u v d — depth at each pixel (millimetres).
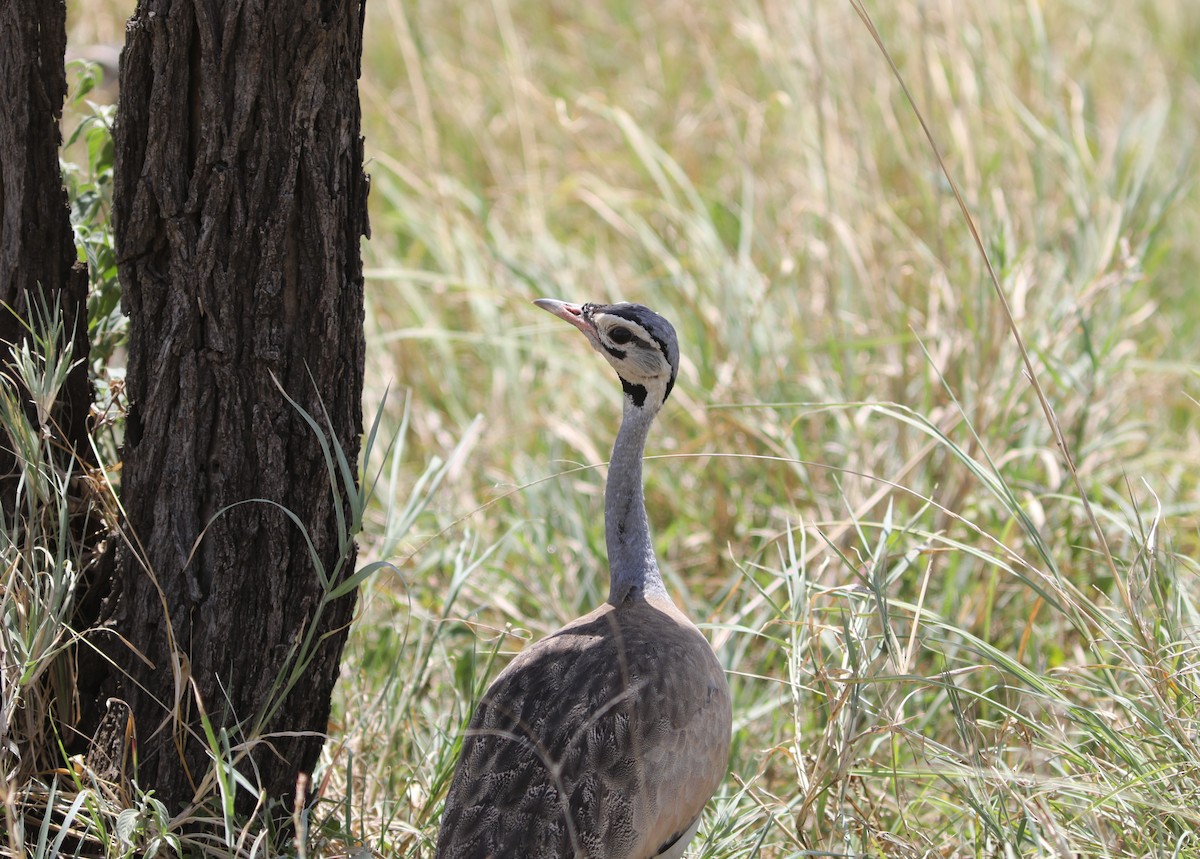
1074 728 9586
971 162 14758
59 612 7547
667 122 19578
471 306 15578
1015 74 17156
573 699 7547
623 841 7242
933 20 17031
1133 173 16297
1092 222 14773
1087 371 13203
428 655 9594
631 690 7551
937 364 12953
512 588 12008
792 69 16891
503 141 18953
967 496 12328
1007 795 8211
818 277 14969
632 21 22047
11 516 7969
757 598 10367
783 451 12531
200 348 7617
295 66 7367
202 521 7801
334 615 8156
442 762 8828
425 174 17609
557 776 7152
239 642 7914
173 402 7680
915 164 15664
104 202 9016
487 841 7023
